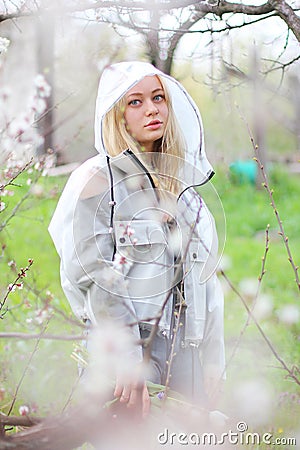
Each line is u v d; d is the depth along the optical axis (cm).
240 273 995
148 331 356
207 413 345
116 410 339
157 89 376
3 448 293
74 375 528
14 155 535
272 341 634
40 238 956
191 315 365
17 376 521
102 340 314
